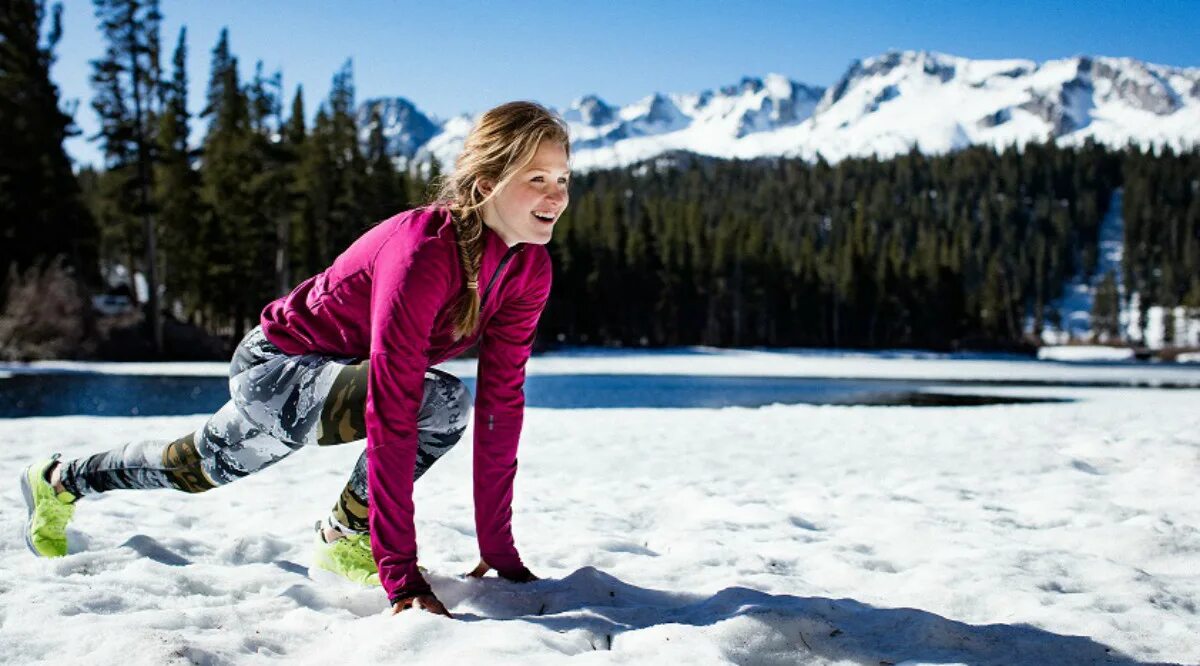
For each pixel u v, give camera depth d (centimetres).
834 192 15712
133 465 236
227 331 4644
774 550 296
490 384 229
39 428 699
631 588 237
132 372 2400
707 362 4456
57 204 3516
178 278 4366
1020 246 14625
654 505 399
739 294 7431
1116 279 14588
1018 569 264
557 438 716
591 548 295
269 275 4438
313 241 4572
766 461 575
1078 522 357
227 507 371
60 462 254
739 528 340
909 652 187
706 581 254
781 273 7619
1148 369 4144
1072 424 848
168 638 169
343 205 4719
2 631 178
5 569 240
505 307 220
